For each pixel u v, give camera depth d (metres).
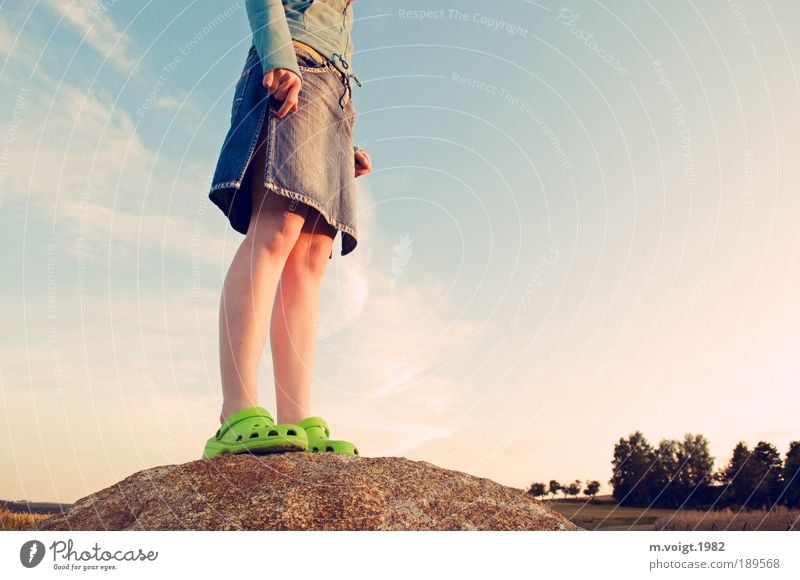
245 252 2.22
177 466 2.00
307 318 2.43
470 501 2.01
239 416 2.06
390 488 1.94
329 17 2.56
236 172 2.21
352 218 2.52
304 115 2.34
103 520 1.84
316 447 2.22
